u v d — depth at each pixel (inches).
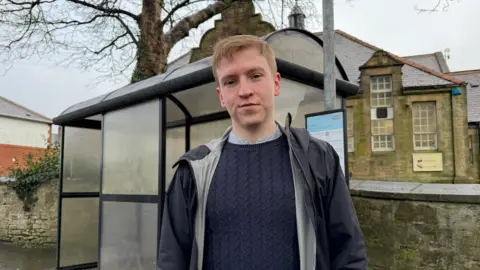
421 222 187.5
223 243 62.8
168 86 172.7
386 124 668.1
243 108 65.1
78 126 265.6
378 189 213.0
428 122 659.4
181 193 68.4
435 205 183.2
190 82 162.9
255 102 64.9
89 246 267.3
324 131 163.9
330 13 173.2
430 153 646.5
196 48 644.1
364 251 64.8
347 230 64.2
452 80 655.8
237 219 62.5
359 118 674.8
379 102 675.4
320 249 63.1
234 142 68.2
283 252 61.1
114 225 202.7
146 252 181.6
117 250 199.0
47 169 434.9
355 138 674.8
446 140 643.5
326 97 170.1
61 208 256.5
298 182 62.8
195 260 64.3
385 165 657.6
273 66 69.1
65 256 255.4
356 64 738.2
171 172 238.1
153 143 183.6
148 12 402.9
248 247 61.4
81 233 264.4
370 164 663.8
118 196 199.9
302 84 177.9
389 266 200.1
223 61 66.8
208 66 157.5
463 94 644.7
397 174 651.5
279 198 62.3
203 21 462.0
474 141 799.1
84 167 269.1
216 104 220.1
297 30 183.2
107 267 204.4
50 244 414.0
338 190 65.6
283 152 66.5
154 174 182.5
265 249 61.1
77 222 263.3
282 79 169.6
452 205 177.9
